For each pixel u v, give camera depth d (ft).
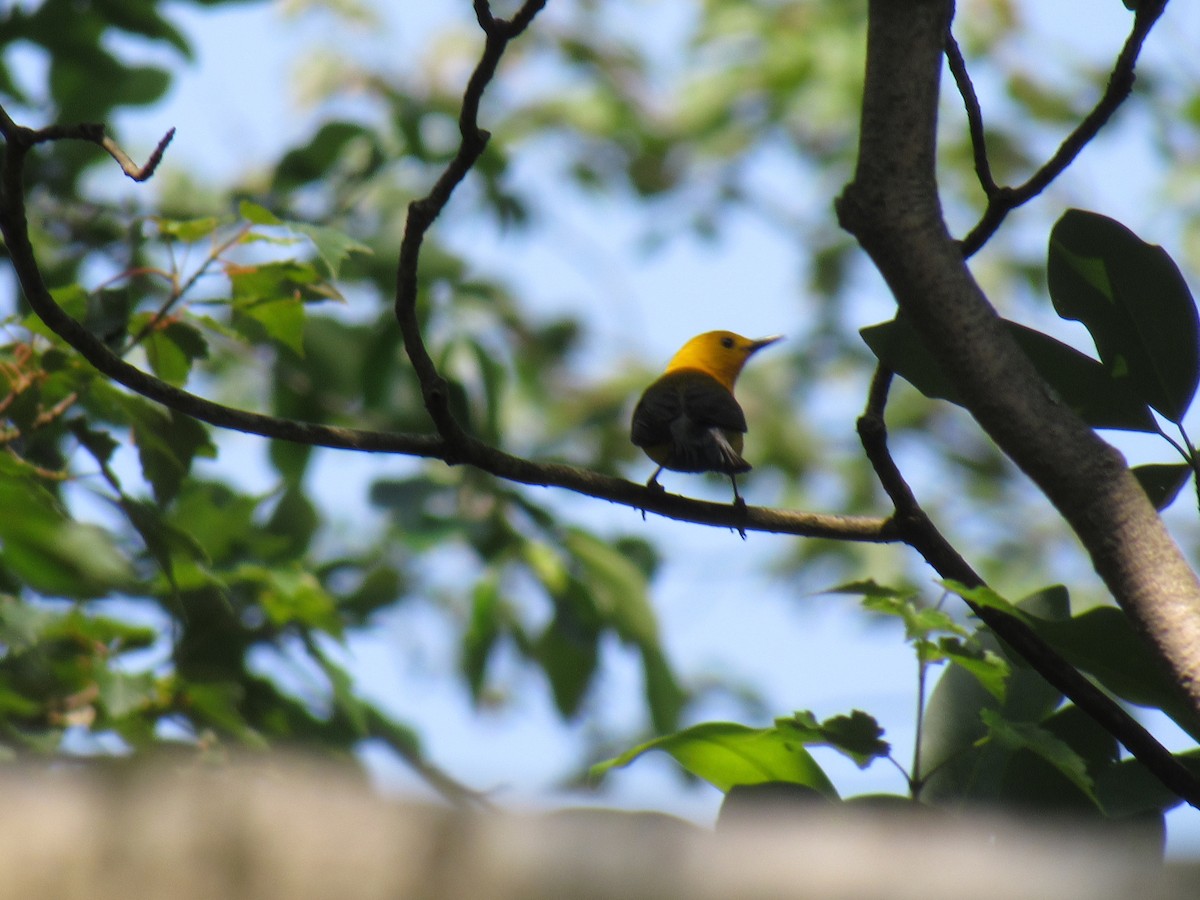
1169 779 16.17
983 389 15.67
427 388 21.26
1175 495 17.97
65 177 41.75
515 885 10.19
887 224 15.92
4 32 41.63
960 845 10.20
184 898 10.14
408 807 10.61
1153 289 18.03
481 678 42.14
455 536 40.78
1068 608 18.53
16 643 27.76
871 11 16.30
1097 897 9.72
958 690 18.54
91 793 10.57
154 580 31.27
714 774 17.65
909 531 19.79
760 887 10.16
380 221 45.32
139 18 42.63
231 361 46.24
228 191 44.11
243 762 29.09
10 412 28.07
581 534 41.55
